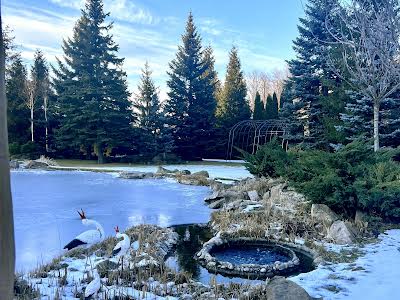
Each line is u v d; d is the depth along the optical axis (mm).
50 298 3602
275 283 3561
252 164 12742
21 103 27266
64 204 10430
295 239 6238
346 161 6883
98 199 11375
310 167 7609
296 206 7762
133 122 27844
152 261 4996
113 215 9008
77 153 28125
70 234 6977
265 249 6195
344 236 5918
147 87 27562
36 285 3994
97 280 3682
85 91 25250
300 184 7449
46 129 27641
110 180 16547
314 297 3670
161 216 9008
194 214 9289
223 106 31125
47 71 32156
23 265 5109
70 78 27594
